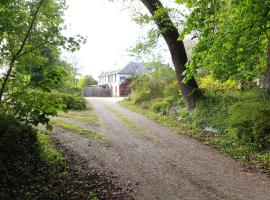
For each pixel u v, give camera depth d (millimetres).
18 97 5809
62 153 8344
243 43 11250
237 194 6191
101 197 5871
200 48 10141
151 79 23766
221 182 6844
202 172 7520
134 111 20547
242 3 9445
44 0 6676
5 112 6062
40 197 5406
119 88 56031
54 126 12219
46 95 6145
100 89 57406
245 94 14172
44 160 6918
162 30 14688
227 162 8367
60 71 6109
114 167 7719
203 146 10164
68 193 5859
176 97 18344
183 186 6598
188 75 10555
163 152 9336
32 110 5750
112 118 16672
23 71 6309
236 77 13945
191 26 9148
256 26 10344
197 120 13258
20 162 6137
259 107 10055
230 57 11578
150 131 12773
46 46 6836
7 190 5133
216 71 12461
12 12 6234
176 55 15320
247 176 7242
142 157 8727
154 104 19281
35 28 6570
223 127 11477
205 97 15047
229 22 10227
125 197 5957
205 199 5941
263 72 13727
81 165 7578
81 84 67250
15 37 6262
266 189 6453
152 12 15070
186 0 8898
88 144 9805
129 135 11828
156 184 6684
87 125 13602
